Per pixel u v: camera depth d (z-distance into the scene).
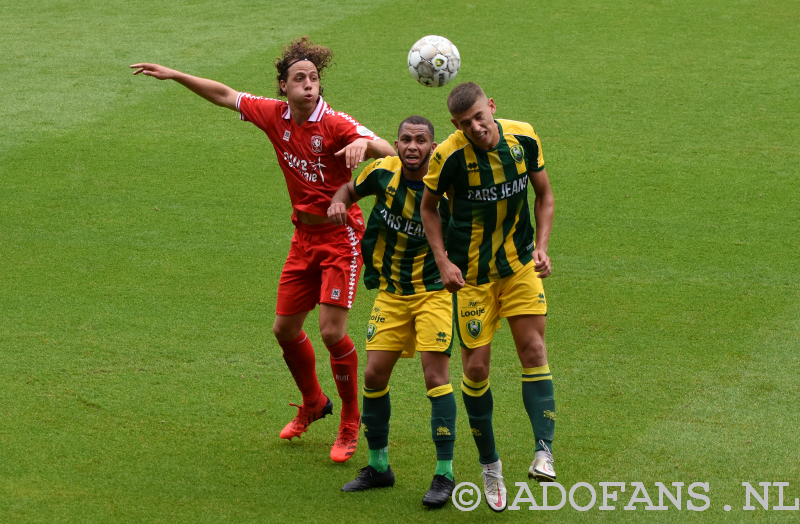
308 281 17.02
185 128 37.25
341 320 16.31
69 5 55.00
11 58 45.53
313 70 16.28
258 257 26.50
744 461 16.12
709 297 23.61
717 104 38.78
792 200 30.02
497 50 45.59
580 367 20.03
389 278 15.23
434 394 14.90
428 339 14.85
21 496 14.73
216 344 21.17
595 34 47.75
